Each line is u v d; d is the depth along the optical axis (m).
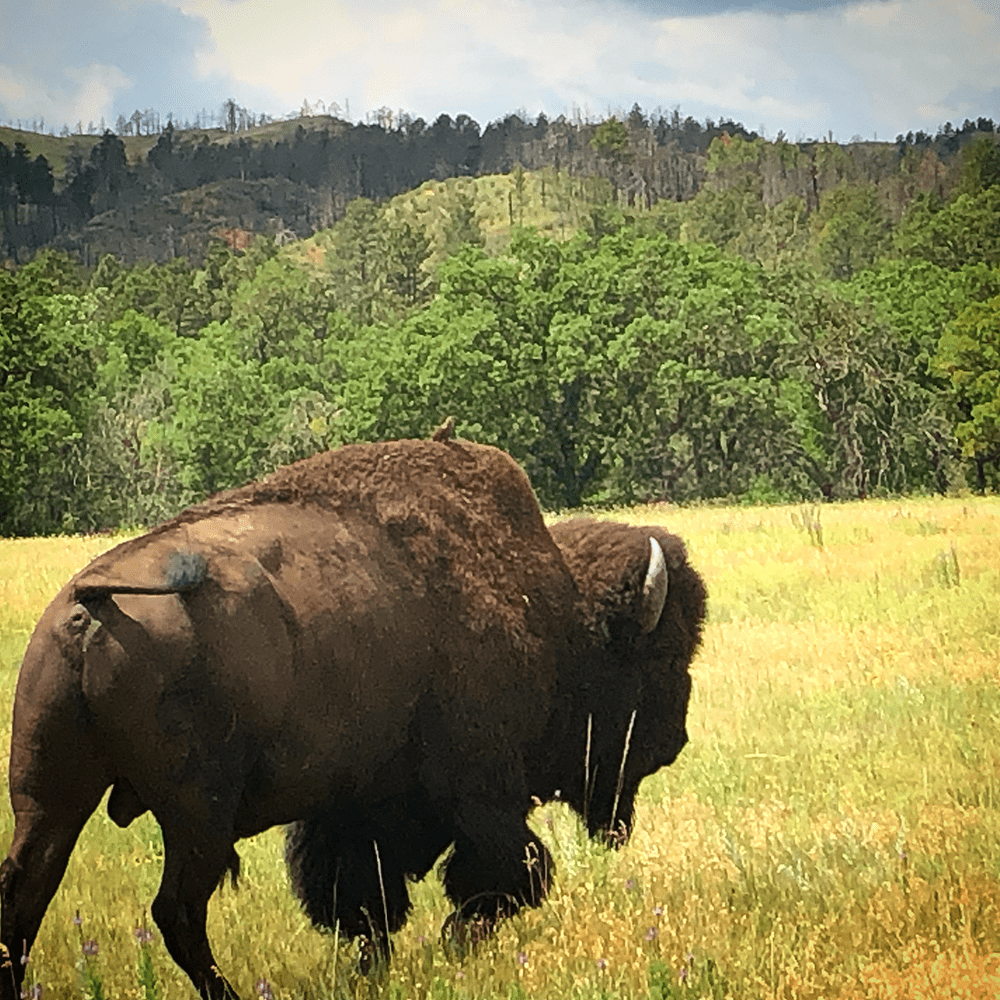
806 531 36.59
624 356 94.44
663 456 97.31
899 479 95.25
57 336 95.12
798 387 94.88
